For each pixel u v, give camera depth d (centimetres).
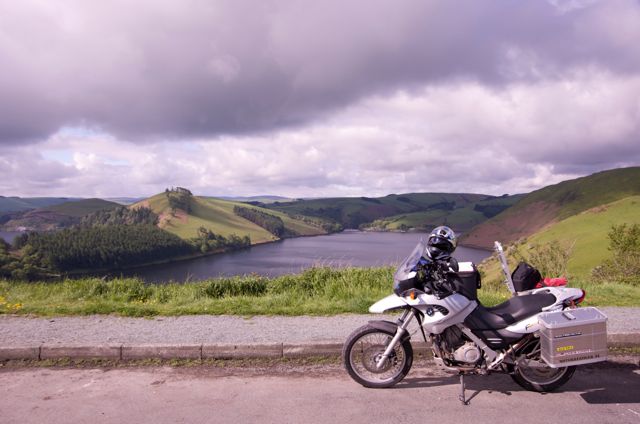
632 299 929
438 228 507
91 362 604
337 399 489
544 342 481
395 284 514
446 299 491
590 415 451
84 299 994
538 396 497
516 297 521
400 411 460
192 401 484
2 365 595
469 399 488
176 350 615
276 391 511
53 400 488
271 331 691
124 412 459
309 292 1073
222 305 865
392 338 528
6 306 855
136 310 816
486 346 494
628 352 635
